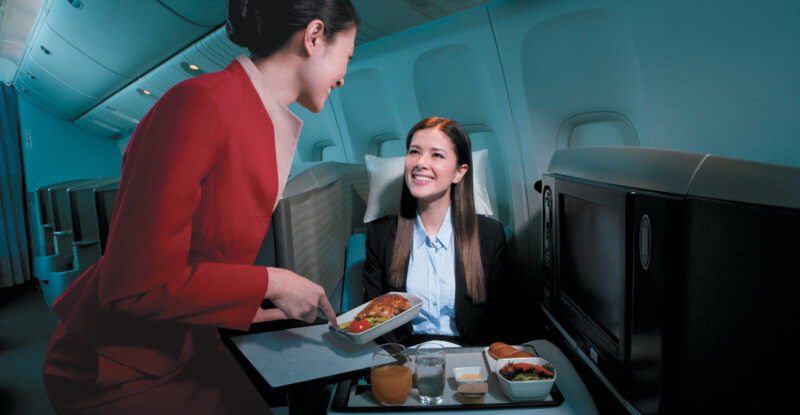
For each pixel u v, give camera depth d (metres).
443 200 1.41
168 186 0.61
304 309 0.78
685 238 0.67
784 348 0.55
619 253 0.82
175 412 0.82
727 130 1.42
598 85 1.69
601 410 0.93
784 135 1.31
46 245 4.14
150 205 0.60
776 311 0.55
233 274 0.70
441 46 1.96
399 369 0.76
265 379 0.75
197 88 0.67
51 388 0.75
